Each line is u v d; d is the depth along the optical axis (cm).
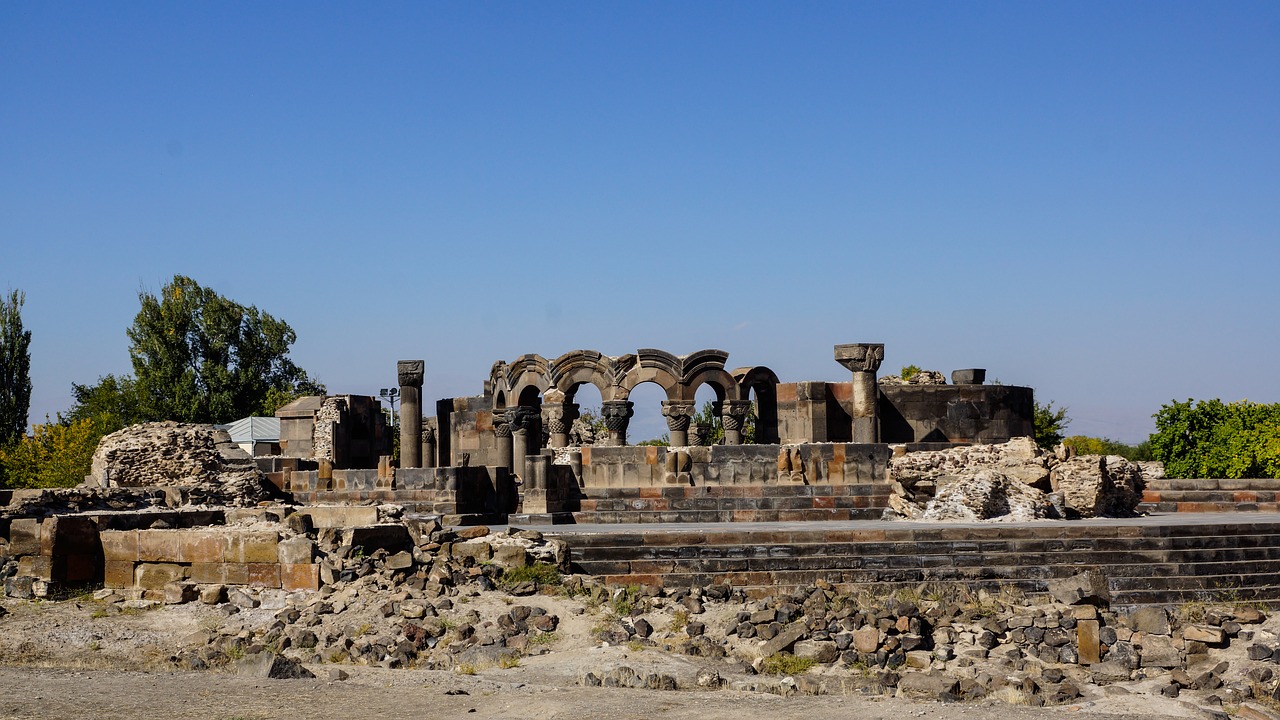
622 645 2042
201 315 8238
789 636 2067
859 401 3844
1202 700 1803
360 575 2305
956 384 4306
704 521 3244
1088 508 3180
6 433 7144
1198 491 3562
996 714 1518
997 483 3089
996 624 2153
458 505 3206
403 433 4188
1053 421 6669
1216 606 2350
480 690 1670
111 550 2439
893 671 1888
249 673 1756
